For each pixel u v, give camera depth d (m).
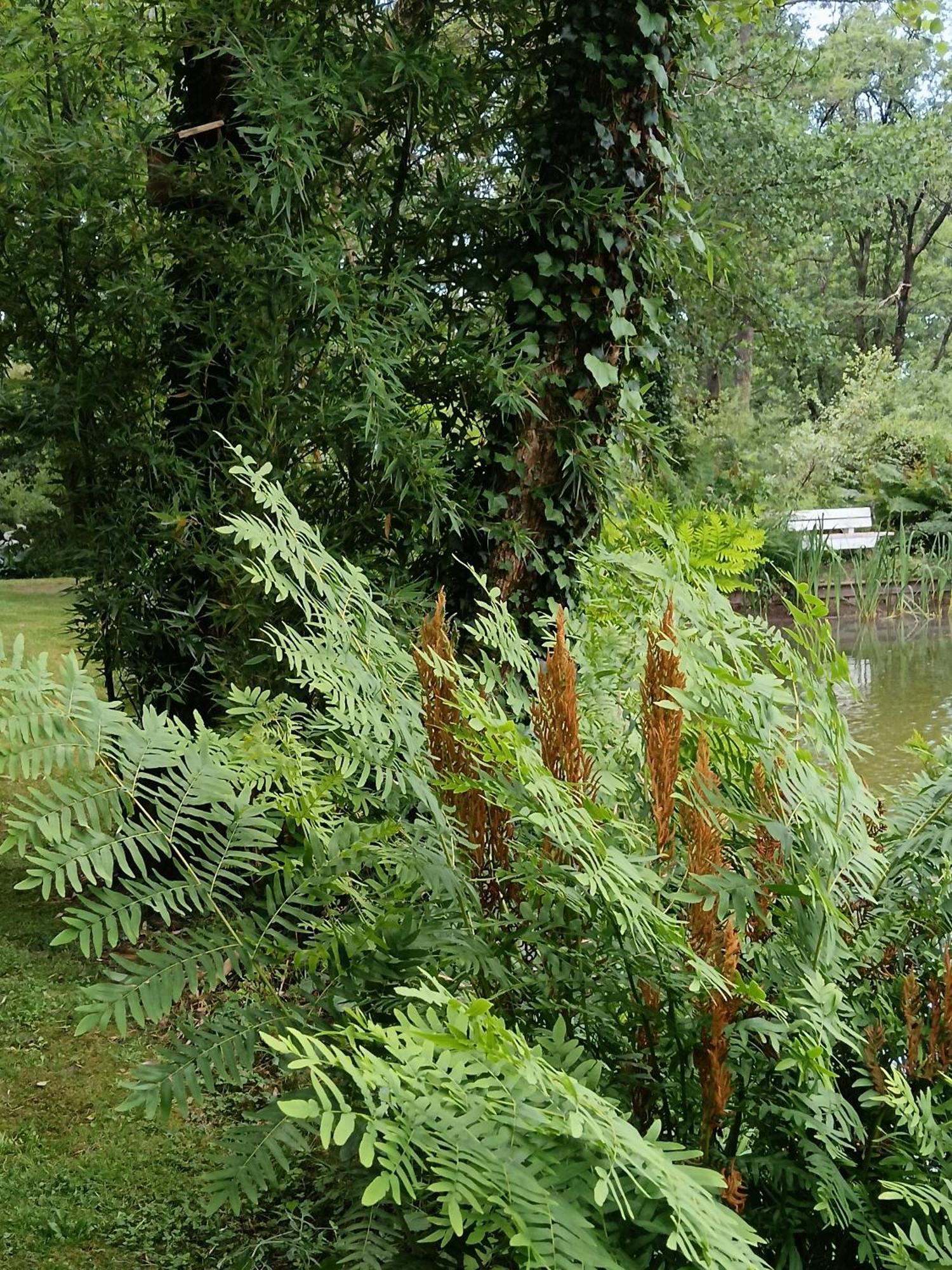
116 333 4.44
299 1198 2.35
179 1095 1.50
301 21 4.42
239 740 1.79
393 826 1.68
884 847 2.04
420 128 4.55
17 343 4.53
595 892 1.48
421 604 4.12
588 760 1.72
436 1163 1.08
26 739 1.42
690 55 4.61
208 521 4.10
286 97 3.86
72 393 4.29
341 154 4.47
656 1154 1.13
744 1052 1.62
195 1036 1.57
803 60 12.64
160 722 1.61
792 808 1.76
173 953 1.54
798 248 13.58
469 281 4.41
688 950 1.43
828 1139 1.50
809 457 16.48
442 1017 1.60
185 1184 2.69
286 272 4.01
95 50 4.78
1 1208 2.58
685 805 1.64
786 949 1.68
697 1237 1.06
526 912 1.68
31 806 1.42
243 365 4.05
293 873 1.67
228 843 1.59
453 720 1.79
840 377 24.61
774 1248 1.60
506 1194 1.07
